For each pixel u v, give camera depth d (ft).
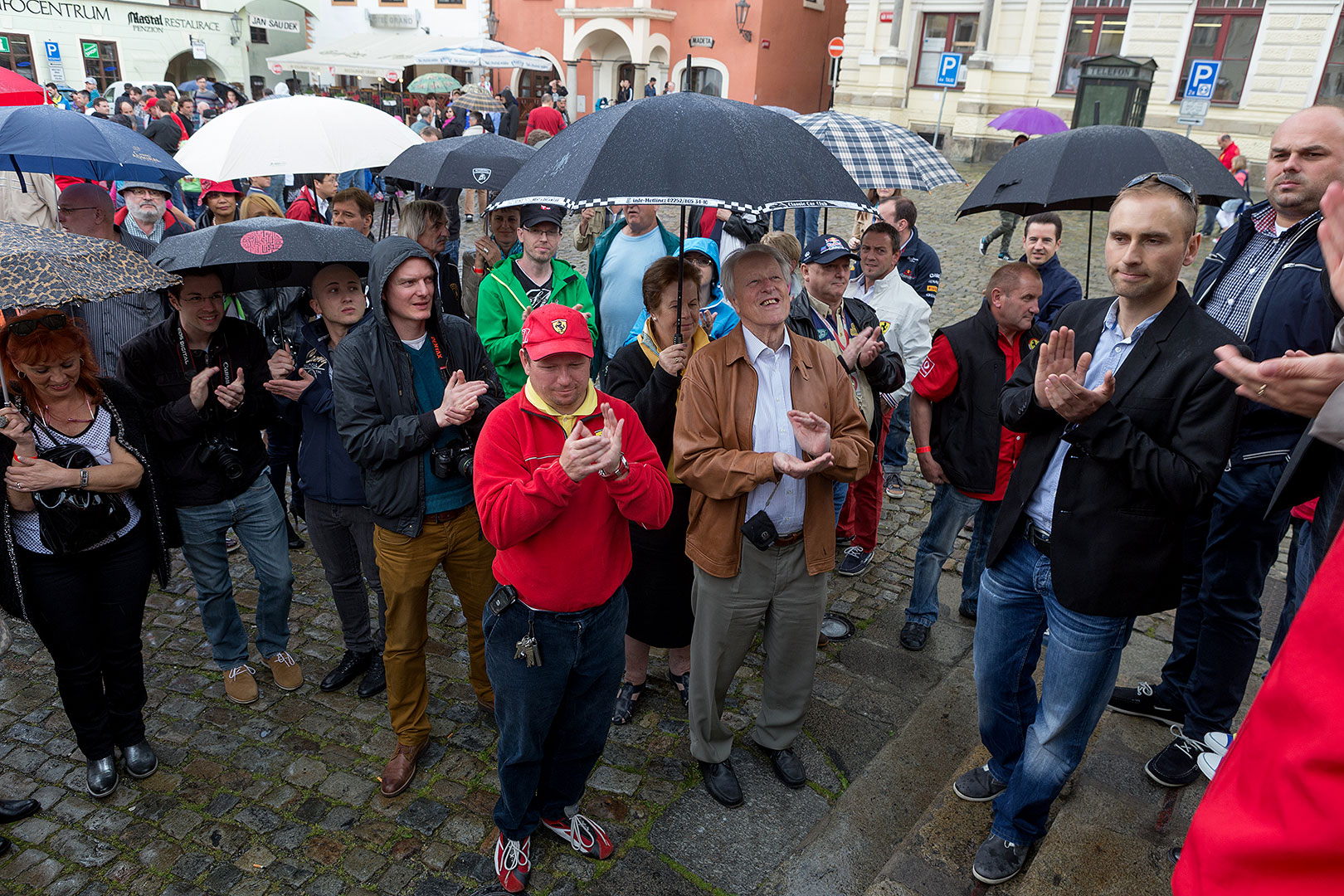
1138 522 7.31
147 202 16.28
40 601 9.06
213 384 10.62
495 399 10.44
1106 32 65.62
